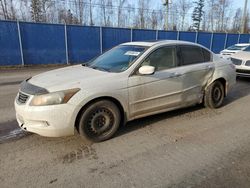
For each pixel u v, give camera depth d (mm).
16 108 3689
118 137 4055
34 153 3512
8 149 3619
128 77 4012
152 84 4258
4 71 11836
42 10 28203
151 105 4363
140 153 3539
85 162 3291
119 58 4508
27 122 3562
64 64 14766
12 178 2926
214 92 5520
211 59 5508
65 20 28656
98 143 3846
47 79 3863
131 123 4656
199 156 3459
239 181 2877
